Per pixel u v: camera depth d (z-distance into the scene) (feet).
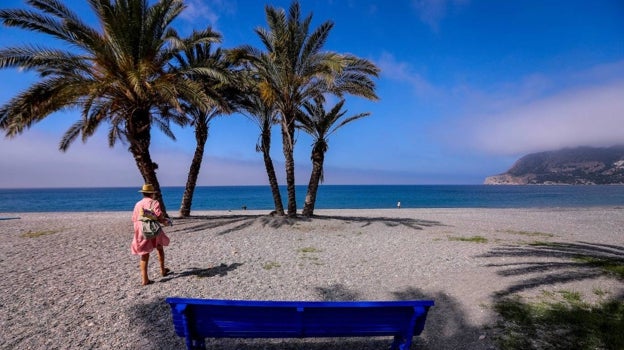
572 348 12.10
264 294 18.84
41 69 37.35
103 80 37.86
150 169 44.47
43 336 13.56
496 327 13.91
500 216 71.00
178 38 43.27
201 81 48.80
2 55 32.58
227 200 231.71
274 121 55.67
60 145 52.70
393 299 18.04
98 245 32.24
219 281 20.98
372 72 47.88
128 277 21.67
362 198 237.04
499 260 25.89
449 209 106.22
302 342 13.32
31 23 34.14
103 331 14.06
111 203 197.98
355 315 10.77
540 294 17.56
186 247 31.37
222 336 10.79
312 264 25.54
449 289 19.17
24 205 178.19
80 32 36.11
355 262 26.22
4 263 25.35
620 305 15.71
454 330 13.97
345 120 53.93
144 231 19.86
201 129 57.16
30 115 34.83
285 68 48.88
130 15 38.27
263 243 33.83
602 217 68.08
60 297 17.98
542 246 31.86
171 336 13.60
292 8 47.73
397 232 41.96
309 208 54.34
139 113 42.70
